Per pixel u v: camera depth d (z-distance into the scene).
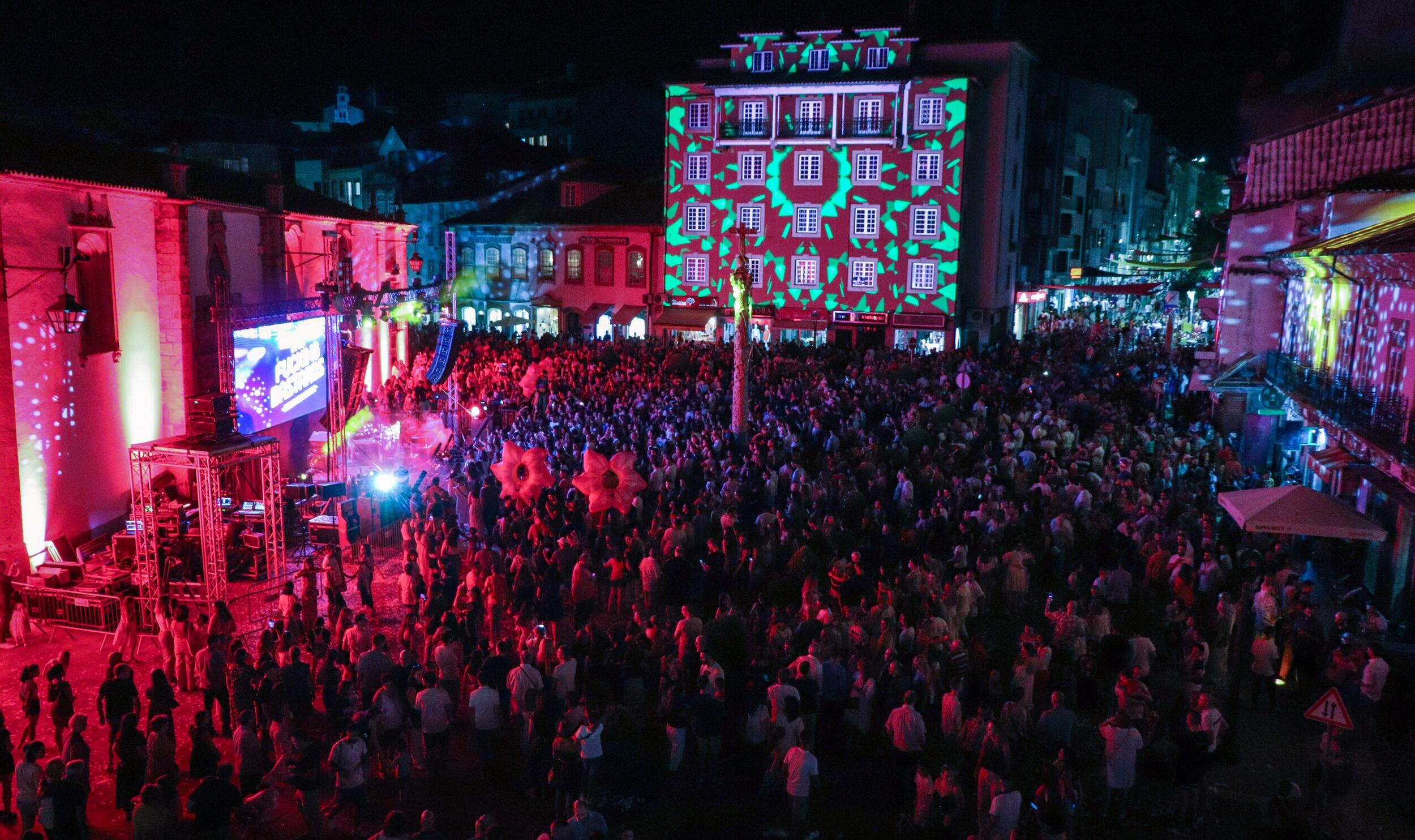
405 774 11.88
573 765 11.10
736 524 19.12
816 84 46.12
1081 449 23.25
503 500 22.02
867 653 13.79
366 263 33.31
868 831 11.65
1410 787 12.65
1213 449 24.67
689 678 13.70
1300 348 25.27
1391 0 29.73
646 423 26.98
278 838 10.91
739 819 11.88
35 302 18.23
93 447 19.88
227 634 14.36
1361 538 14.17
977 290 48.25
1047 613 15.28
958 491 20.69
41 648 16.66
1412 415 16.05
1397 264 16.28
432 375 35.38
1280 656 15.09
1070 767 11.69
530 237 54.56
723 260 49.41
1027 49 48.16
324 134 67.31
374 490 23.22
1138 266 51.06
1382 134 25.67
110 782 12.53
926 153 45.59
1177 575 16.23
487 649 13.89
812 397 30.20
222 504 21.28
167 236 21.41
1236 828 11.76
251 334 23.97
